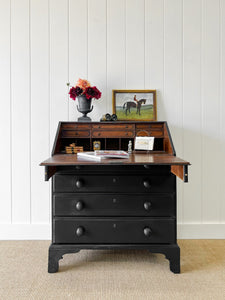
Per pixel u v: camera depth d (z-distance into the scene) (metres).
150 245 1.78
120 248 1.77
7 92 2.37
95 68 2.38
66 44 2.38
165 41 2.38
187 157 2.40
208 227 2.39
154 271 1.80
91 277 1.72
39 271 1.80
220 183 2.40
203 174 2.40
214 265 1.89
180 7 2.38
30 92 2.38
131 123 2.16
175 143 2.40
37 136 2.38
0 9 2.36
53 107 2.38
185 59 2.39
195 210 2.40
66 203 1.78
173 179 1.78
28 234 2.38
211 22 2.38
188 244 2.26
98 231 1.78
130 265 1.88
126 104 2.35
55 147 1.98
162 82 2.39
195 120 2.39
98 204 1.78
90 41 2.38
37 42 2.37
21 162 2.39
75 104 2.38
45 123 2.38
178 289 1.59
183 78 2.39
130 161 1.58
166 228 1.78
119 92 2.36
